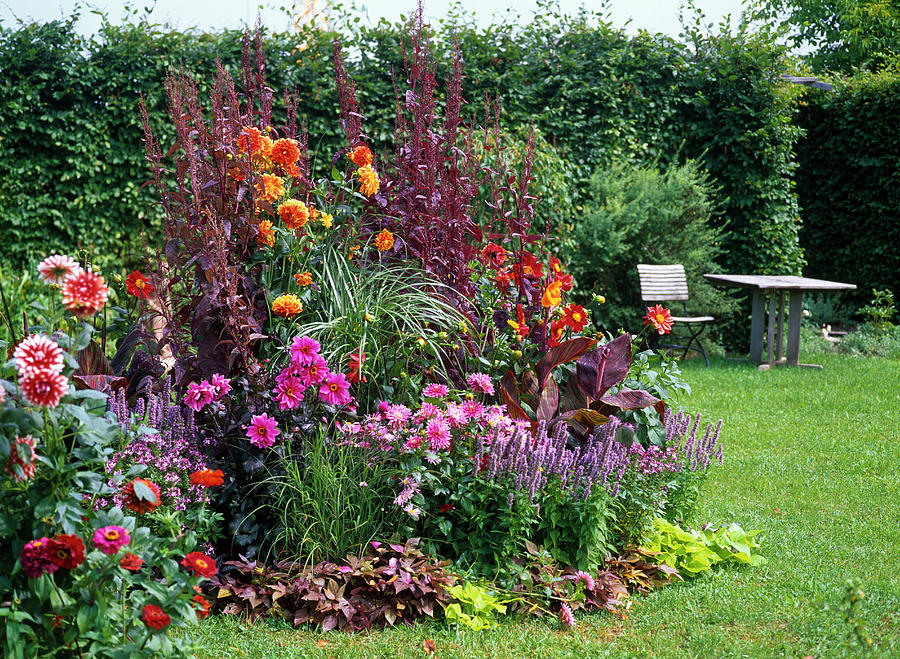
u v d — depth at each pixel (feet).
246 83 12.17
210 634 8.06
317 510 8.91
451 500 9.34
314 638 8.21
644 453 10.38
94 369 10.05
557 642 8.29
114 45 22.74
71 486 6.45
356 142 12.75
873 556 10.64
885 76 33.86
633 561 9.95
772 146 29.45
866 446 16.29
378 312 10.44
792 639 8.29
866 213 34.73
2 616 6.15
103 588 6.32
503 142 21.75
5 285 17.62
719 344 29.86
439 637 8.29
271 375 9.70
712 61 29.48
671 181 27.71
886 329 32.14
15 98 21.95
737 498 13.11
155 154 10.37
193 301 9.95
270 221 10.57
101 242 23.09
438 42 25.77
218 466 9.34
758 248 30.04
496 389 11.18
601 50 28.55
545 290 11.43
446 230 12.03
